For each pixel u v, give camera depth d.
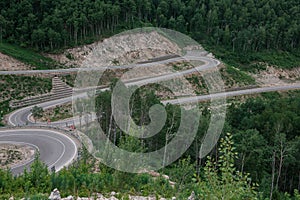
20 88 67.81
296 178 42.97
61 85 72.56
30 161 36.94
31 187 21.84
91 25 91.06
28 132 46.00
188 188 22.48
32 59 79.75
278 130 45.75
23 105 64.62
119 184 21.66
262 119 52.25
